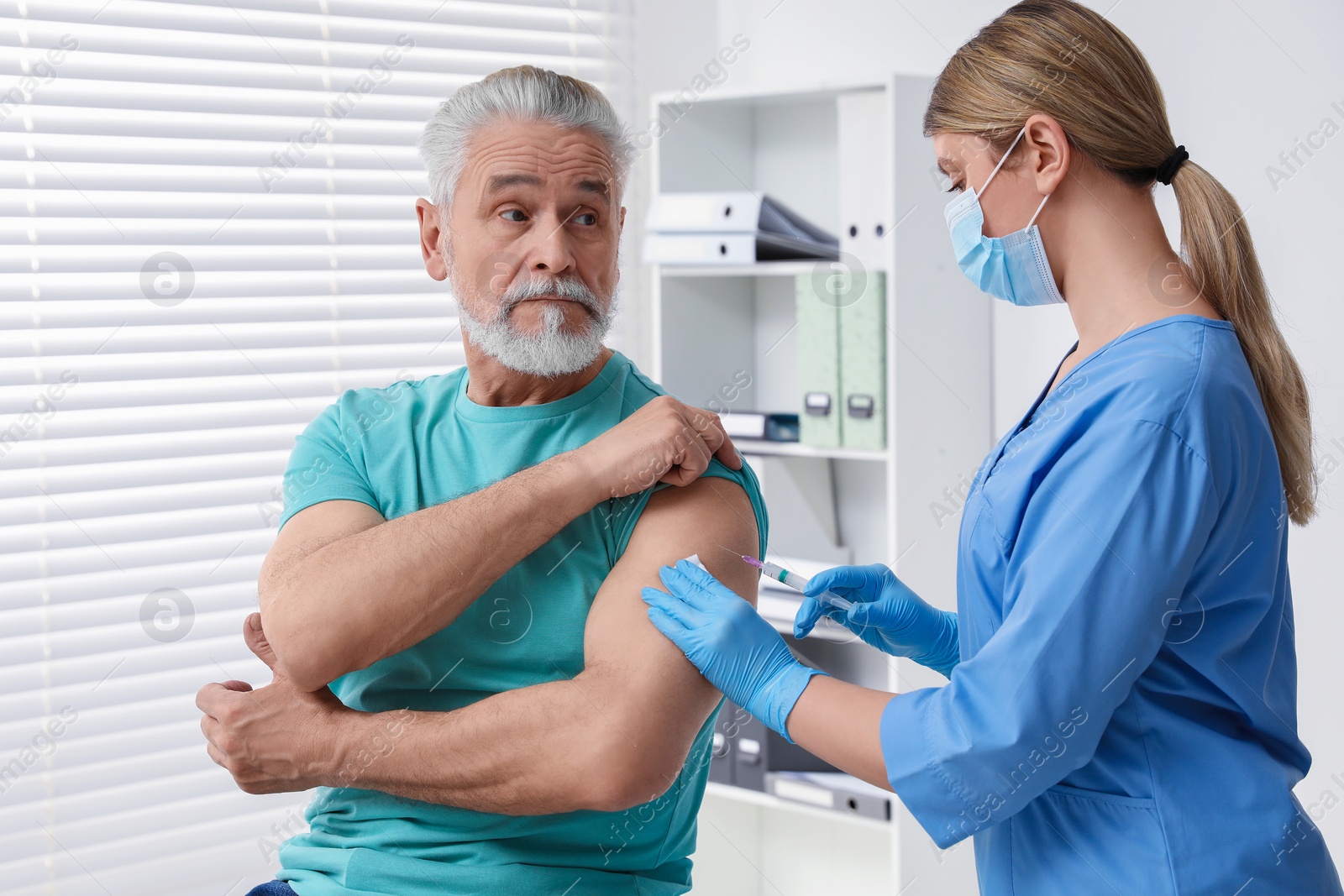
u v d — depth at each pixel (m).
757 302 2.59
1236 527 0.94
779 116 2.55
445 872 1.03
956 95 1.07
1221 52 1.81
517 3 2.52
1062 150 0.99
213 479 2.21
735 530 1.10
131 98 2.12
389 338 2.39
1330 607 1.73
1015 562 0.96
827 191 2.48
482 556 1.01
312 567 1.03
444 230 1.16
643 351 2.80
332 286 2.33
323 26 2.30
